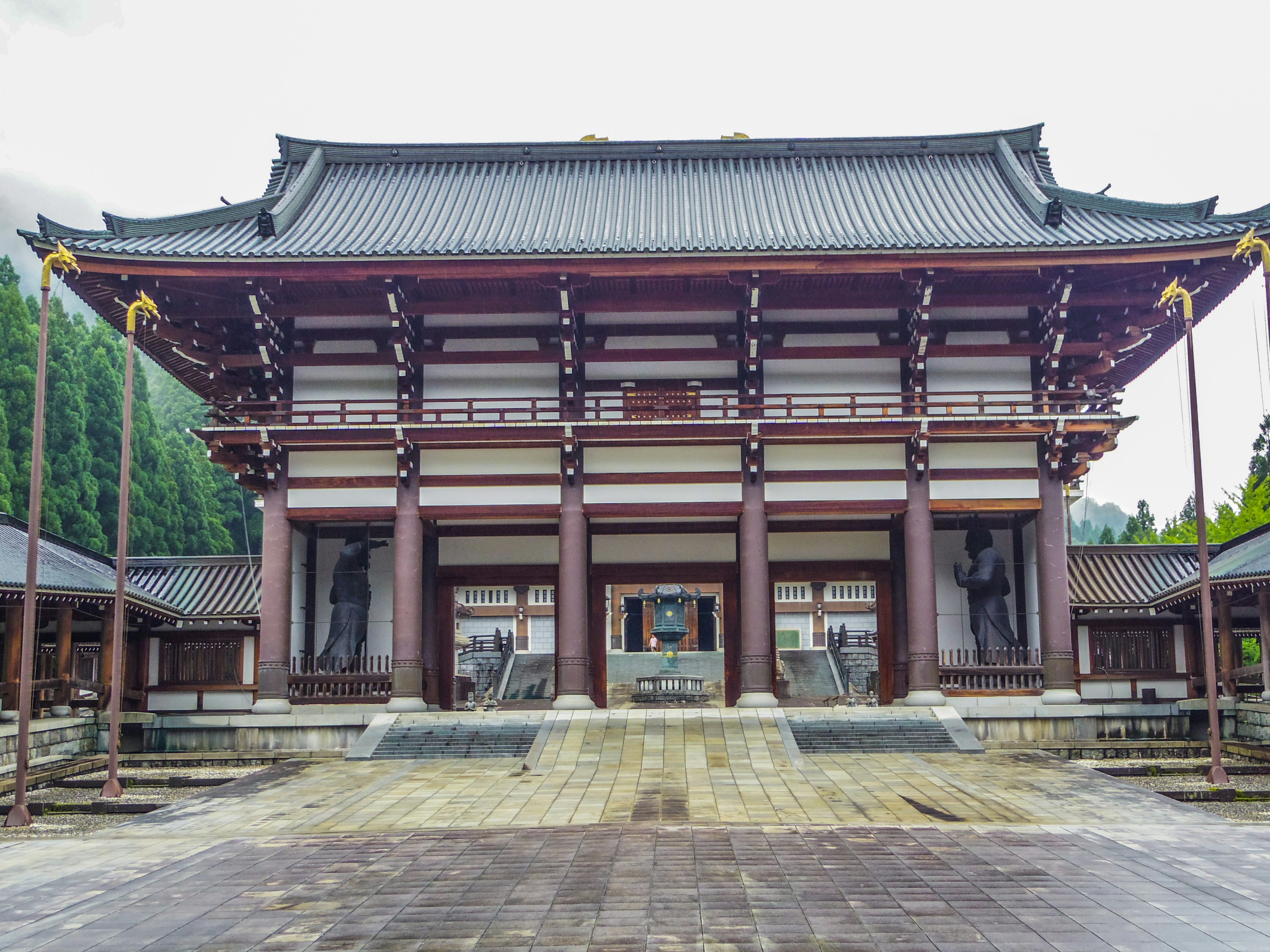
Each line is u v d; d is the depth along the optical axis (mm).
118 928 14133
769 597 34156
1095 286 33438
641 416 34688
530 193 39719
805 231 35656
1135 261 31531
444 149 42188
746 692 33188
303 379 35094
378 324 35188
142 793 27672
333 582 37406
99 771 30969
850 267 31891
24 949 13328
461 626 70375
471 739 30172
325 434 33219
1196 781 26969
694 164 41875
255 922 14297
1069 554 38656
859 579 37594
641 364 35344
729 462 34156
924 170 41125
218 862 18078
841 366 35000
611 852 18094
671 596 50344
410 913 14562
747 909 14430
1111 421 32906
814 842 18641
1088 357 35031
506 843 19016
